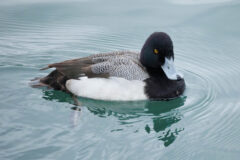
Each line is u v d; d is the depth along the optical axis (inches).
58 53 305.6
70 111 223.8
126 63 235.9
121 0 389.7
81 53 307.1
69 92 239.8
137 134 202.8
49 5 378.9
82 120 214.4
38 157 178.7
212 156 186.7
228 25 338.6
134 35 329.1
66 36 329.7
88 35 330.3
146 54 239.0
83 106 232.2
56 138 194.9
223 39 323.3
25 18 352.8
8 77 263.6
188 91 255.6
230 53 306.3
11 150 183.6
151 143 194.5
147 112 231.6
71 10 368.2
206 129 211.8
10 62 285.1
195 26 339.3
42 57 297.4
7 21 346.3
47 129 202.7
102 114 224.8
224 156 186.7
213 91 257.4
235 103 241.8
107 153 183.5
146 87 232.1
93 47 315.9
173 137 202.5
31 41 320.2
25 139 193.0
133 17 355.3
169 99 240.5
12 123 207.6
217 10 360.5
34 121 210.5
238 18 345.7
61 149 185.2
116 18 354.9
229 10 359.3
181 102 242.5
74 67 238.7
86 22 348.2
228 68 289.4
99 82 231.0
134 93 230.2
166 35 237.6
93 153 183.0
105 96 231.3
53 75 246.1
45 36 327.9
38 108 225.5
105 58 239.1
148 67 241.4
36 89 245.0
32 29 337.7
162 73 240.7
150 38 238.7
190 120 221.9
